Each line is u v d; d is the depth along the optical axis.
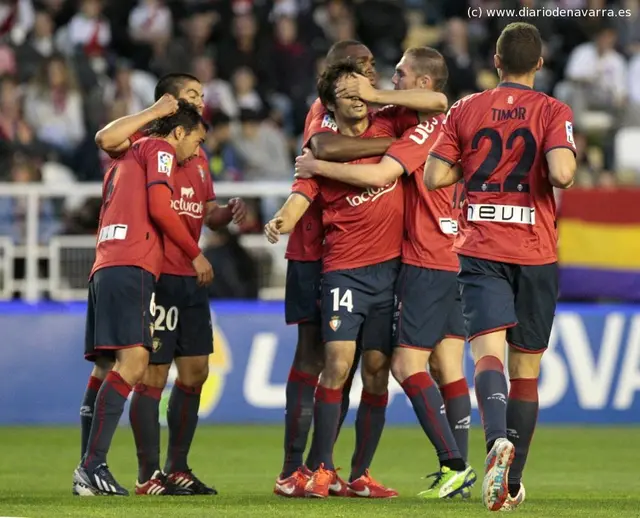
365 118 23.62
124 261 23.55
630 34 64.38
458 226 20.94
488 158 20.38
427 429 23.36
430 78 23.98
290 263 24.75
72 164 52.84
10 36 59.94
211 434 40.50
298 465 24.42
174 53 59.38
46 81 54.41
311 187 23.48
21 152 52.00
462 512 19.52
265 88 59.94
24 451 35.31
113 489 23.19
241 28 60.06
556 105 20.25
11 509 19.67
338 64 23.25
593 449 36.88
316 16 64.19
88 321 24.69
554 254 20.48
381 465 32.78
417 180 23.45
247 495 24.17
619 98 60.50
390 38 63.25
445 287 23.56
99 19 59.69
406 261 23.53
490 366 19.94
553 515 19.22
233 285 44.50
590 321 44.97
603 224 45.62
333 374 23.22
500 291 20.20
